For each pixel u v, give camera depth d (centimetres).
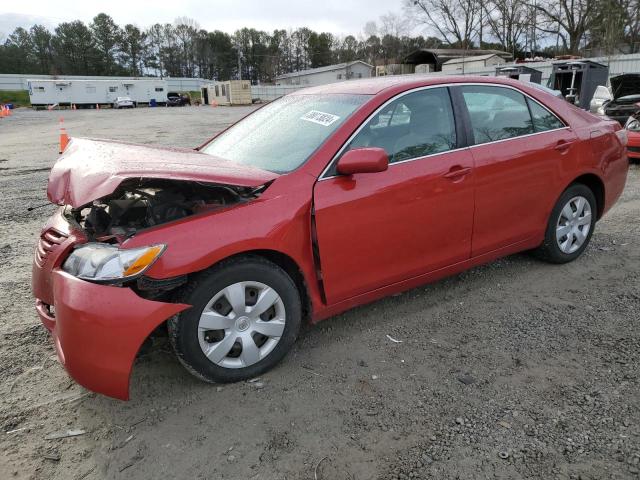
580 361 301
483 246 379
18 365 318
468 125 364
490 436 243
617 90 1386
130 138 1886
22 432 258
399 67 6184
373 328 352
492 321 355
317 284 309
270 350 298
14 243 563
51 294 284
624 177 474
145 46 12075
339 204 302
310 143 323
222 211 276
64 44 11169
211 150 395
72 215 329
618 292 391
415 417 259
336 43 11731
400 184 324
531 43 5812
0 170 1098
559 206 423
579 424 247
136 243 253
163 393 286
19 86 8488
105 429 259
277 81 9481
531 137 396
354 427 254
